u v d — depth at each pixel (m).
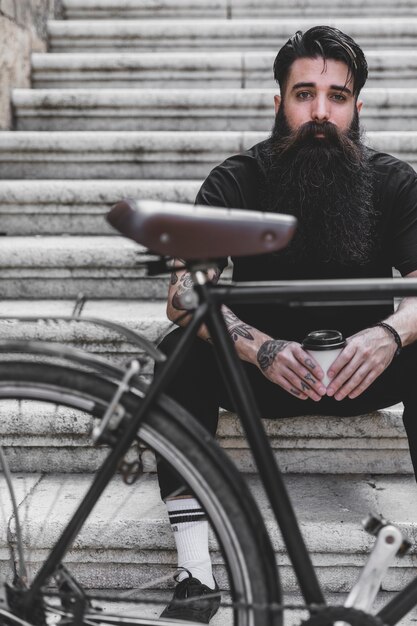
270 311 2.03
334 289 1.37
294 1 4.54
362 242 1.98
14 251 2.85
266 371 1.82
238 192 2.05
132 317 2.53
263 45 4.26
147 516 2.04
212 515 1.39
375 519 1.48
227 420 2.22
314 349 1.80
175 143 3.45
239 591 1.39
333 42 1.98
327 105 1.98
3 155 3.48
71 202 3.17
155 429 1.39
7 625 1.41
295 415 2.05
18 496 2.16
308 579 1.41
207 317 1.40
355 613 1.38
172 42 4.29
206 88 4.05
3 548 2.03
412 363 1.92
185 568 1.81
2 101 3.63
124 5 4.59
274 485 1.40
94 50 4.35
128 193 3.15
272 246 1.32
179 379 1.84
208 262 1.38
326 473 2.30
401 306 1.92
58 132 3.49
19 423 2.27
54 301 2.87
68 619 1.43
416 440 1.88
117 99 3.74
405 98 3.66
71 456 2.30
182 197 3.14
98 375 1.42
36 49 4.14
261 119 3.74
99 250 2.85
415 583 1.49
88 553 2.03
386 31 4.23
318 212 1.96
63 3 4.64
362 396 1.98
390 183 2.04
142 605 1.97
